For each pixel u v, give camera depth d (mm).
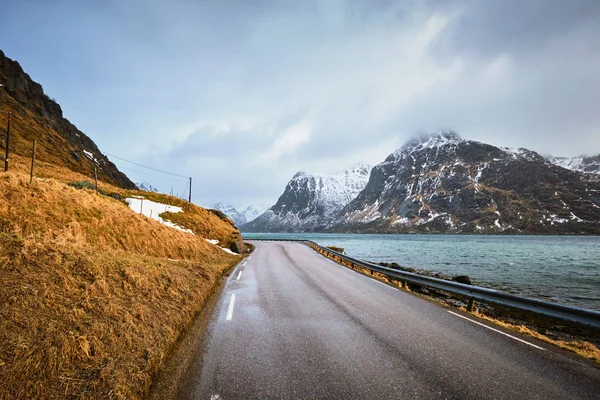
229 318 7289
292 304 8789
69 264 6738
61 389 3598
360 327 6711
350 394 3855
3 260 5770
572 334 9211
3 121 62281
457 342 5887
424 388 4051
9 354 3701
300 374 4398
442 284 10391
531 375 4523
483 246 81562
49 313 4828
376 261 39969
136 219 15836
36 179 12219
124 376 3994
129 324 5469
